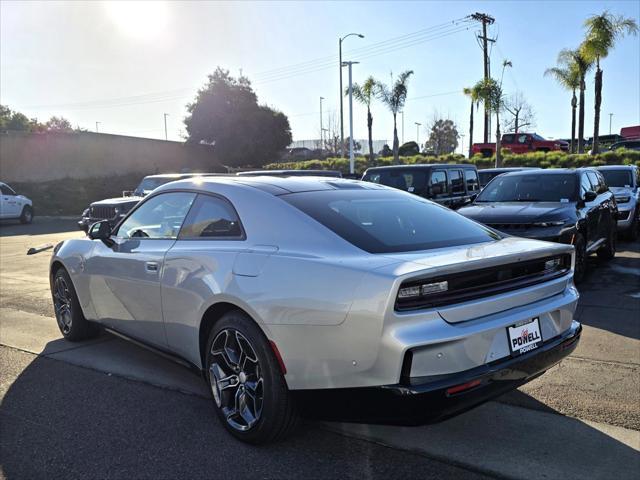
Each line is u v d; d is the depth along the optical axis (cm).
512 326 296
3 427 354
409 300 264
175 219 405
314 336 284
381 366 264
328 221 328
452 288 277
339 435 339
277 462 308
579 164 2622
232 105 4244
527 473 294
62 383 430
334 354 279
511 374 289
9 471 301
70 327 528
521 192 846
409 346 257
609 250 946
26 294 784
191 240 380
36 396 404
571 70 2855
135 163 3800
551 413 365
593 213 816
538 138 3422
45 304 717
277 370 306
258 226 342
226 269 334
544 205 773
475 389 272
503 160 2920
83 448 326
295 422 316
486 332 279
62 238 1623
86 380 437
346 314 273
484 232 376
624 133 4312
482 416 362
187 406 385
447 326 269
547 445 324
